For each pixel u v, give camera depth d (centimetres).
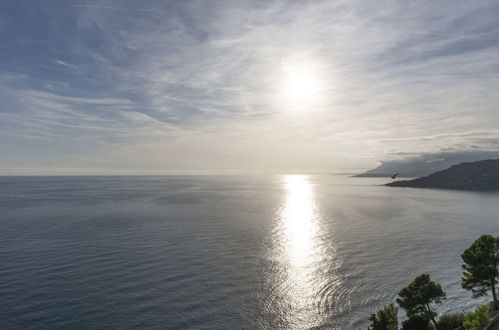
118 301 5412
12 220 12794
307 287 6209
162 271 6856
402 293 4272
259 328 4822
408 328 4050
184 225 12050
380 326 4053
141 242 9281
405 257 8156
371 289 6144
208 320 4956
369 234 10838
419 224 12862
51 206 17475
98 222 12469
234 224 12456
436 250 8838
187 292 5850
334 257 8106
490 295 5925
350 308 5412
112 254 8019
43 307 5141
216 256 7994
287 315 5181
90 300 5419
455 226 12444
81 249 8444
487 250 4175
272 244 9294
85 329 4572
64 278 6362
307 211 16850
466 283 4456
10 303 5256
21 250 8294
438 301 4156
